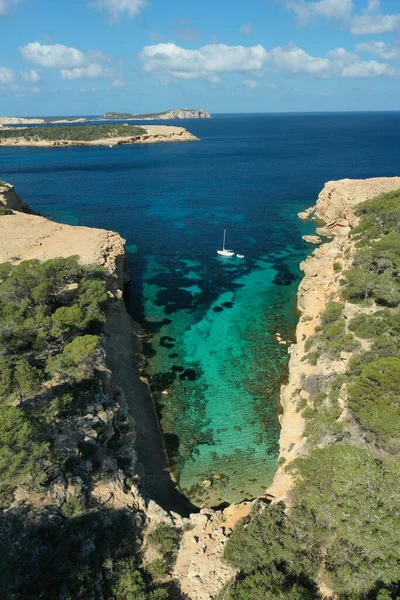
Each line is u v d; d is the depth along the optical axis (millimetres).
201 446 40000
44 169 179125
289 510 27266
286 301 66750
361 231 69688
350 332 44250
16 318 41969
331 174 155875
